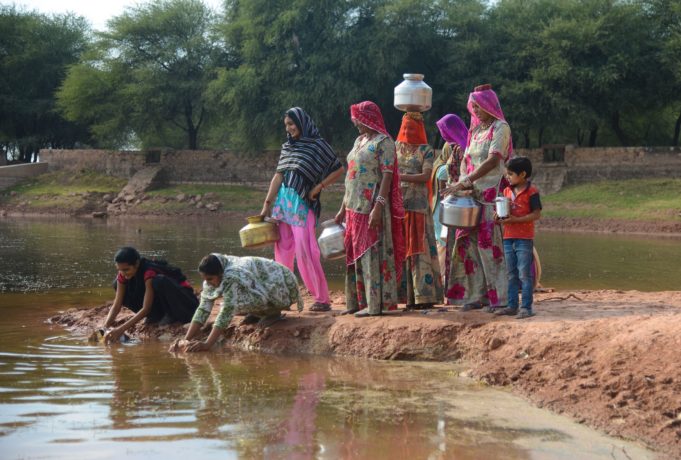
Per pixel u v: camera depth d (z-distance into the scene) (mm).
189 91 48312
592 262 17391
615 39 39938
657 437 4746
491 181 7230
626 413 5062
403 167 7742
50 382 5926
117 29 48531
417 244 7691
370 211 7395
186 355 7082
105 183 49406
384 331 7121
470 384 6016
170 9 48500
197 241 23406
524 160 6906
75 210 43312
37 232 27469
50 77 57062
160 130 51500
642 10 41750
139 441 4574
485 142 7234
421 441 4672
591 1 41031
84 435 4668
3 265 15695
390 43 40156
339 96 41031
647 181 38375
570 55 39875
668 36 41125
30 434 4672
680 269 15734
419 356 6883
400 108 7926
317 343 7297
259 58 43875
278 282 7555
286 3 43000
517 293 7172
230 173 49281
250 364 6703
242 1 43438
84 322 8602
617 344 5934
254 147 46375
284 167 7984
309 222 7980
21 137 60031
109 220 37812
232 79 43812
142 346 7523
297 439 4660
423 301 7672
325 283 8141
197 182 49625
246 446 4531
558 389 5605
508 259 7129
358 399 5555
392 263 7488
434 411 5281
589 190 38594
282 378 6176
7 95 55562
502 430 4902
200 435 4703
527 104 40375
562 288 12352
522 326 6672
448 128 8180
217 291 7391
